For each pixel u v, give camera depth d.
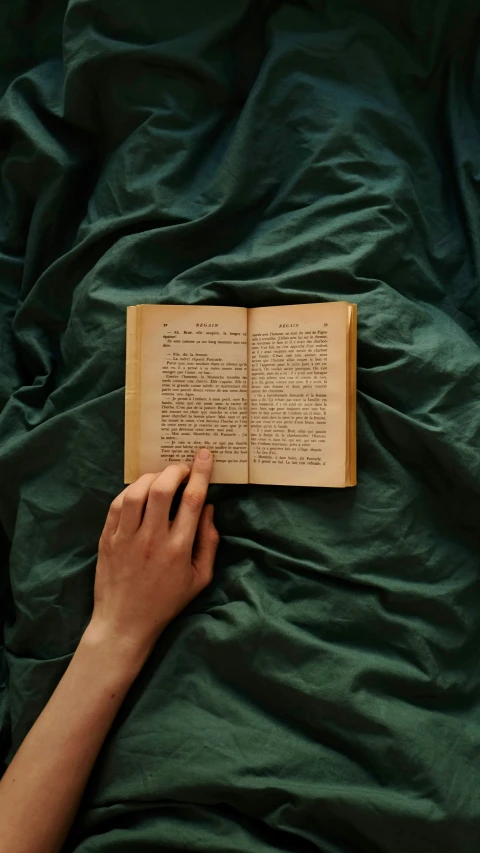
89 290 0.86
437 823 0.76
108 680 0.79
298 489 0.84
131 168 0.88
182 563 0.81
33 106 0.91
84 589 0.84
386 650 0.81
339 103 0.87
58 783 0.77
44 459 0.86
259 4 0.89
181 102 0.88
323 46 0.87
